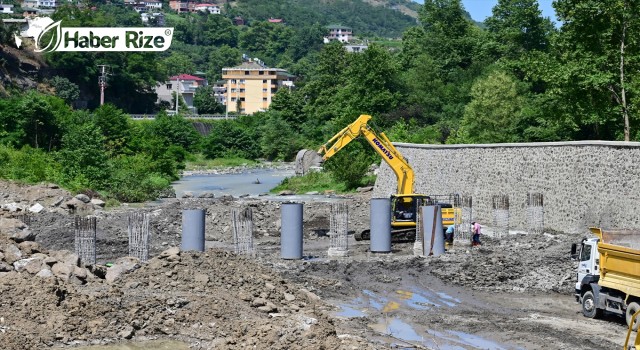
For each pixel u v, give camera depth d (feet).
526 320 75.00
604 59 151.94
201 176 321.11
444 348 65.10
